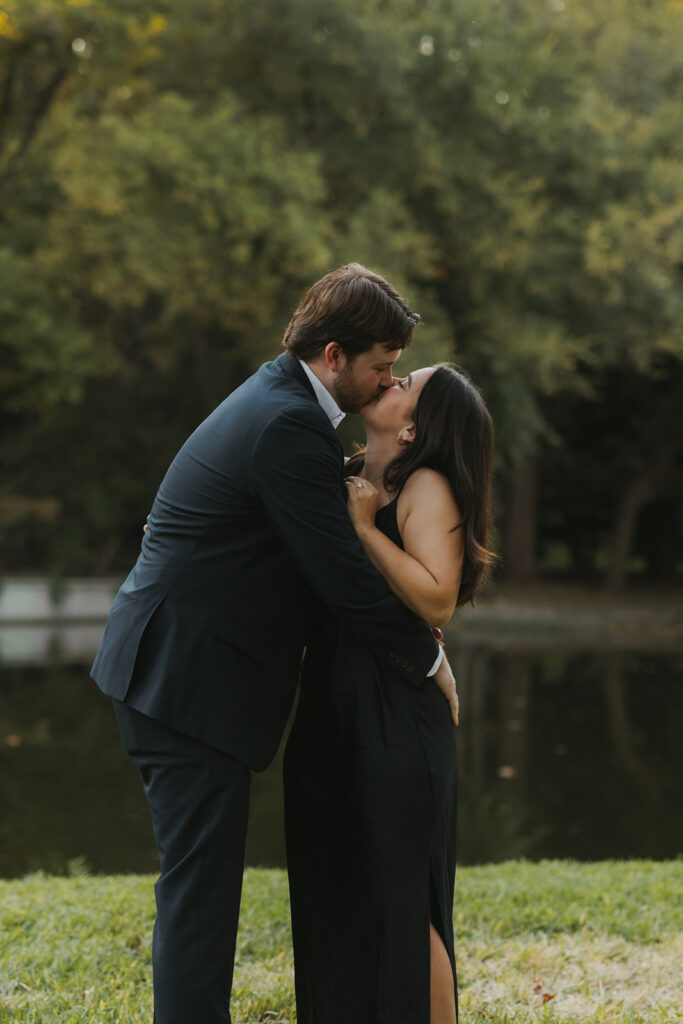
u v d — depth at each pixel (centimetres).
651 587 2616
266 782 798
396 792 247
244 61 1717
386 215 1647
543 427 2005
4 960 329
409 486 256
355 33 1600
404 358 1647
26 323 1750
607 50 2012
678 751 936
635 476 2605
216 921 233
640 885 434
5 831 655
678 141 1889
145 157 1549
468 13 1752
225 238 1605
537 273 1866
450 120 1770
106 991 316
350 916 249
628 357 2158
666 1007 311
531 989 326
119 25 1558
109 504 2170
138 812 708
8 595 1972
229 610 236
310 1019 255
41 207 1973
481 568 264
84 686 1241
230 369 2048
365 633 239
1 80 1738
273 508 233
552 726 1048
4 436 2377
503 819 711
